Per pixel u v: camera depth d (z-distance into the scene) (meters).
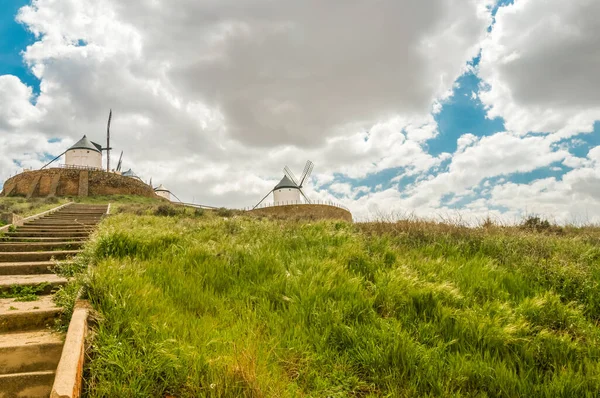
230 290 5.30
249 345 3.56
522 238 8.26
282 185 68.25
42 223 13.73
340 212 62.56
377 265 6.19
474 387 3.42
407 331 4.20
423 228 9.48
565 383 3.28
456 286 5.39
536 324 4.46
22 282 5.72
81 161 61.19
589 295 5.21
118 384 2.98
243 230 9.98
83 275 4.88
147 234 7.80
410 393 3.28
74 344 3.12
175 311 4.32
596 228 11.95
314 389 3.37
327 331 4.07
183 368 3.21
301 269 5.82
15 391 3.16
